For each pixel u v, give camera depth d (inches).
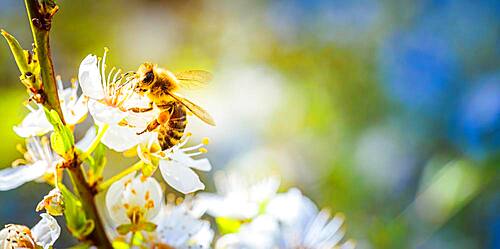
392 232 12.1
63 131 8.2
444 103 14.3
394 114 14.5
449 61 14.8
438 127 14.0
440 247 13.5
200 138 14.2
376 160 13.9
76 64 15.7
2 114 13.3
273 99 14.8
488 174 12.4
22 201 14.0
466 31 15.3
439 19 15.6
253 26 16.5
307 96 14.8
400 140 14.1
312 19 16.1
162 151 8.5
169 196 9.8
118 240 8.7
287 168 13.6
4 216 13.8
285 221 10.2
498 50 15.0
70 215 8.4
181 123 8.5
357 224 13.1
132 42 16.2
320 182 13.6
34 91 8.2
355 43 15.6
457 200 12.3
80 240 8.5
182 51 16.5
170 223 9.1
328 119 14.5
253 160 13.8
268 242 9.9
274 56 16.0
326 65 15.4
